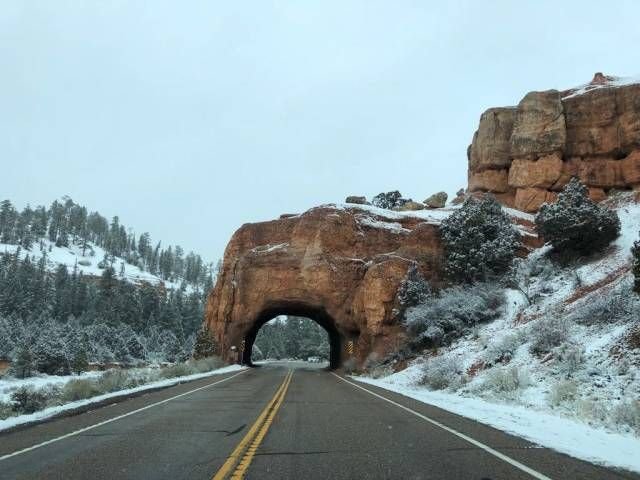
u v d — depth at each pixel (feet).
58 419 42.96
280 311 190.49
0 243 599.98
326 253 153.48
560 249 110.93
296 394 66.33
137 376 91.45
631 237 102.78
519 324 88.99
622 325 61.00
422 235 136.46
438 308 108.99
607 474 22.97
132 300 376.27
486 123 169.78
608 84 156.87
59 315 376.89
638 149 138.51
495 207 127.34
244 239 176.76
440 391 71.10
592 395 46.26
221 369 143.84
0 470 24.30
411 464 25.14
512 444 30.60
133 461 25.99
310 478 22.36
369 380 102.06
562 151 150.82
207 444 30.60
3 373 156.15
